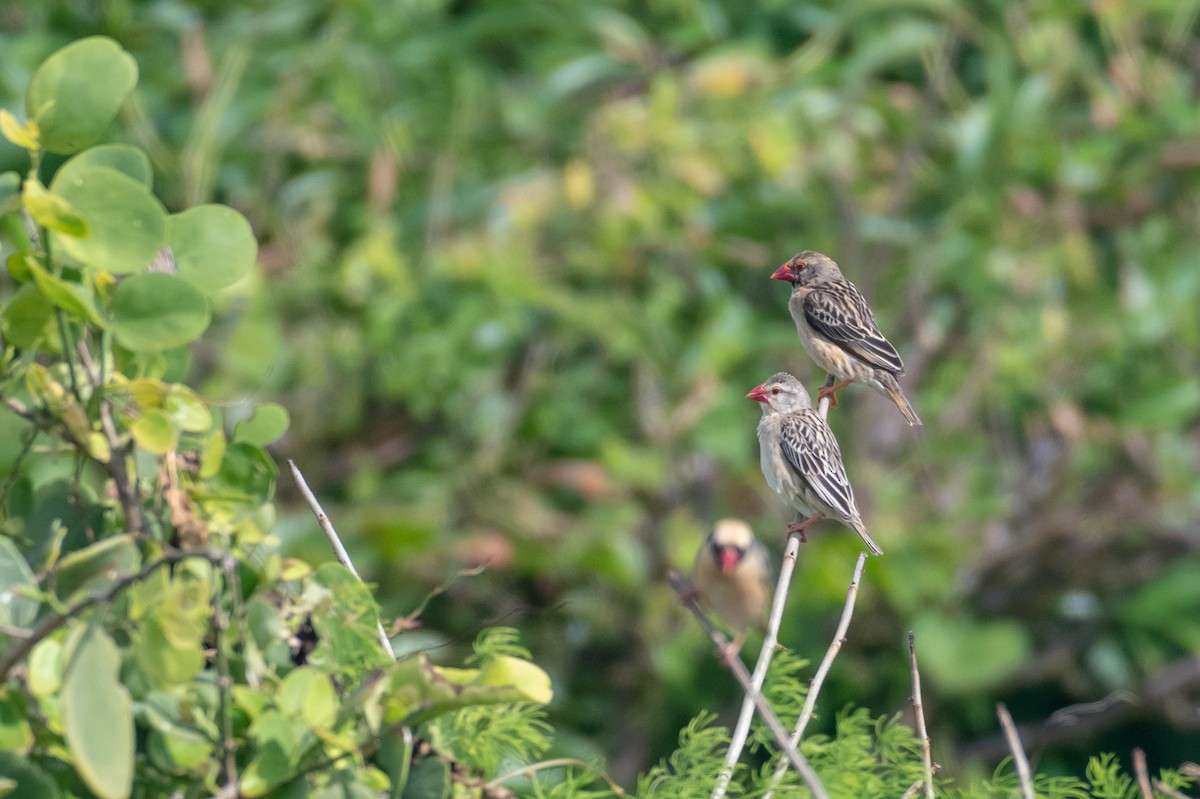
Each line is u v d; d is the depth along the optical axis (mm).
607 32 15758
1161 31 17531
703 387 14922
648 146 15047
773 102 15758
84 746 4188
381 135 14828
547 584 15180
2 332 5074
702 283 15422
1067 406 16016
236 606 4770
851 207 15867
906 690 15180
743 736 5922
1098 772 6223
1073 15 16359
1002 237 16062
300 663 5227
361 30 15172
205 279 5289
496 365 15164
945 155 16984
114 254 4766
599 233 14930
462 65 15445
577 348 15977
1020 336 15945
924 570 15055
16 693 4672
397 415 15734
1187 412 15773
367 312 14703
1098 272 16938
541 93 15852
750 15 17281
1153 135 16469
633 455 14797
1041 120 16203
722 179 15258
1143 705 15992
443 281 14852
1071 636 16250
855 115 16250
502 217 14984
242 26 15070
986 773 15703
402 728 4844
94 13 14672
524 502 14672
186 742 4695
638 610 15070
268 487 5422
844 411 16203
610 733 15078
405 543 14008
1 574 4762
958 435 15961
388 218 15141
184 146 14664
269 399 13617
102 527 5305
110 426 5031
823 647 15164
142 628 4559
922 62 17781
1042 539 15891
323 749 4777
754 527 15359
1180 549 16219
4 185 5008
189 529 5012
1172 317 16094
